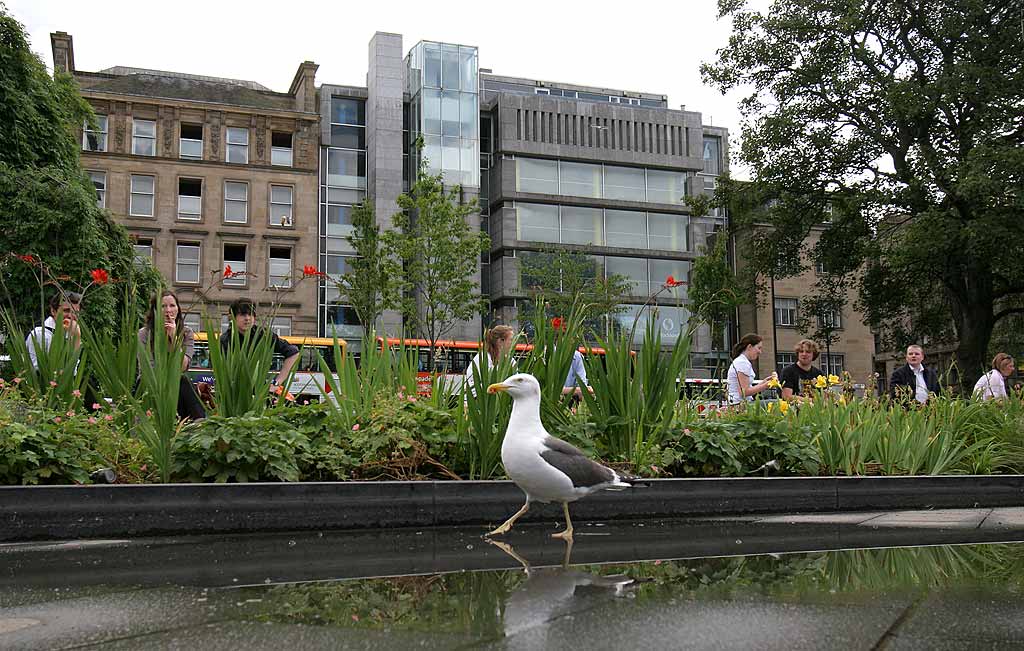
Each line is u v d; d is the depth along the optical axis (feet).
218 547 14.35
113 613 9.34
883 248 88.12
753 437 23.47
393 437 19.12
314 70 144.05
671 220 170.09
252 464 17.49
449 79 152.35
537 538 15.80
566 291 127.13
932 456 25.12
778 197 91.81
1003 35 80.59
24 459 15.74
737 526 17.87
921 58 86.28
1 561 12.82
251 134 139.03
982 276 87.40
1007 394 37.70
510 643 8.12
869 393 29.32
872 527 17.93
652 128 170.81
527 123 163.32
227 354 19.90
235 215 137.49
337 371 21.40
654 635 8.43
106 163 131.64
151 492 15.65
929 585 11.09
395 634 8.44
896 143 85.66
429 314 114.01
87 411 19.89
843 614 9.37
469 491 17.84
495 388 15.85
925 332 101.40
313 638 8.29
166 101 135.13
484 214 164.04
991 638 8.37
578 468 15.60
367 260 115.14
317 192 142.20
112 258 69.21
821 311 100.58
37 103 77.15
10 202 64.34
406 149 153.89
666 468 22.18
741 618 9.16
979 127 79.41
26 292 62.44
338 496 16.87
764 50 89.04
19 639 8.26
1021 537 16.53
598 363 21.88
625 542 15.31
